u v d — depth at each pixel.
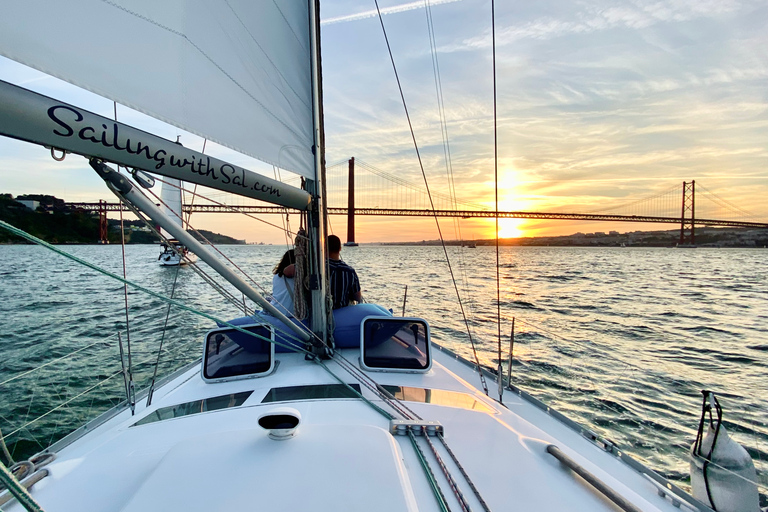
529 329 7.31
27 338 6.43
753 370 5.77
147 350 5.72
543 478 1.10
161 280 15.50
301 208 1.81
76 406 3.84
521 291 14.87
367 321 1.99
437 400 1.61
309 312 2.12
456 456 1.19
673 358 6.39
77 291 12.39
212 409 1.49
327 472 0.88
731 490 1.23
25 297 11.02
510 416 1.55
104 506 0.95
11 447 3.14
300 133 1.73
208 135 1.21
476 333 6.86
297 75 1.69
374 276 18.44
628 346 7.15
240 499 0.79
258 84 1.44
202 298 10.95
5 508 0.93
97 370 4.81
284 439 0.99
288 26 1.61
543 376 4.55
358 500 0.80
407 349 1.97
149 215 1.11
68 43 0.83
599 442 1.59
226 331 1.93
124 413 1.84
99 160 0.91
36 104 0.73
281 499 0.80
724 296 15.34
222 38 1.24
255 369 1.85
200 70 1.17
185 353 5.55
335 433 1.04
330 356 2.06
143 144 0.94
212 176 1.18
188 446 0.97
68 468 1.09
